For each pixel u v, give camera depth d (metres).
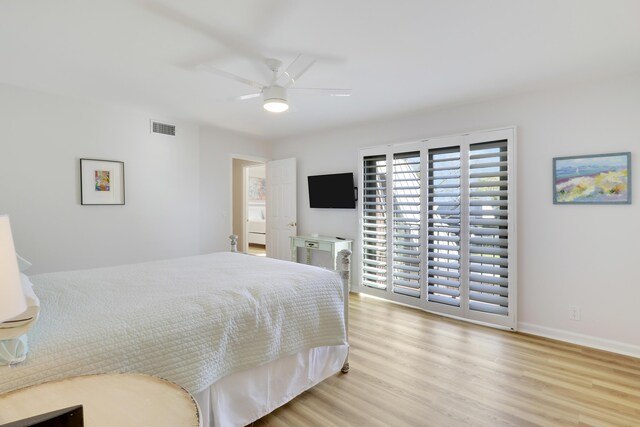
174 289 1.89
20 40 2.19
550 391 2.17
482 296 3.37
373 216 4.29
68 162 3.42
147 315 1.49
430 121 3.79
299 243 4.82
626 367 2.49
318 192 4.83
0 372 1.06
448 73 2.70
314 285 2.18
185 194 4.44
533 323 3.14
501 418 1.89
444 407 2.00
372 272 4.32
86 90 3.17
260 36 2.13
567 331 2.97
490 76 2.75
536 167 3.10
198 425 0.83
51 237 3.33
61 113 3.35
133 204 3.93
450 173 3.57
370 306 3.95
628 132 2.67
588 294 2.87
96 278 2.15
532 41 2.17
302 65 2.50
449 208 3.58
